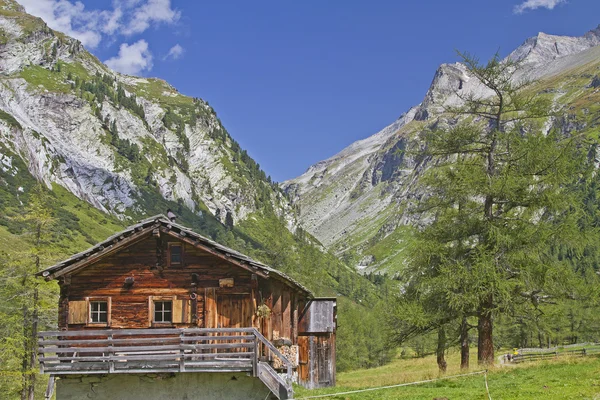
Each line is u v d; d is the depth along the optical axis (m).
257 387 29.66
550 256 38.12
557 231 37.12
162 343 31.83
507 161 39.81
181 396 29.83
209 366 29.06
